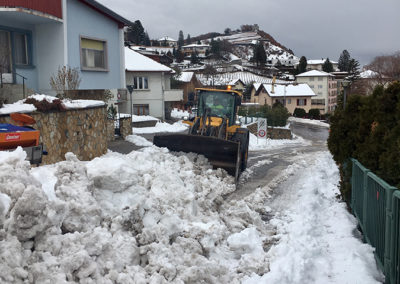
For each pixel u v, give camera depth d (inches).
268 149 964.6
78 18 612.1
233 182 412.2
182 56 6072.8
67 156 231.3
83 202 190.7
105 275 158.4
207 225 231.9
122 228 195.3
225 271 195.5
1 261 132.9
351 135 325.7
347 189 332.2
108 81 697.0
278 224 292.0
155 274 166.7
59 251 153.9
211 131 461.1
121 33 729.0
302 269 201.3
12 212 146.6
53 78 578.6
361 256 221.3
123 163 228.5
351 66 3848.4
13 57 544.4
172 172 292.4
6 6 482.3
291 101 3221.0
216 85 2955.2
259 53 6082.7
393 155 237.5
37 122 349.7
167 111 1637.6
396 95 259.0
